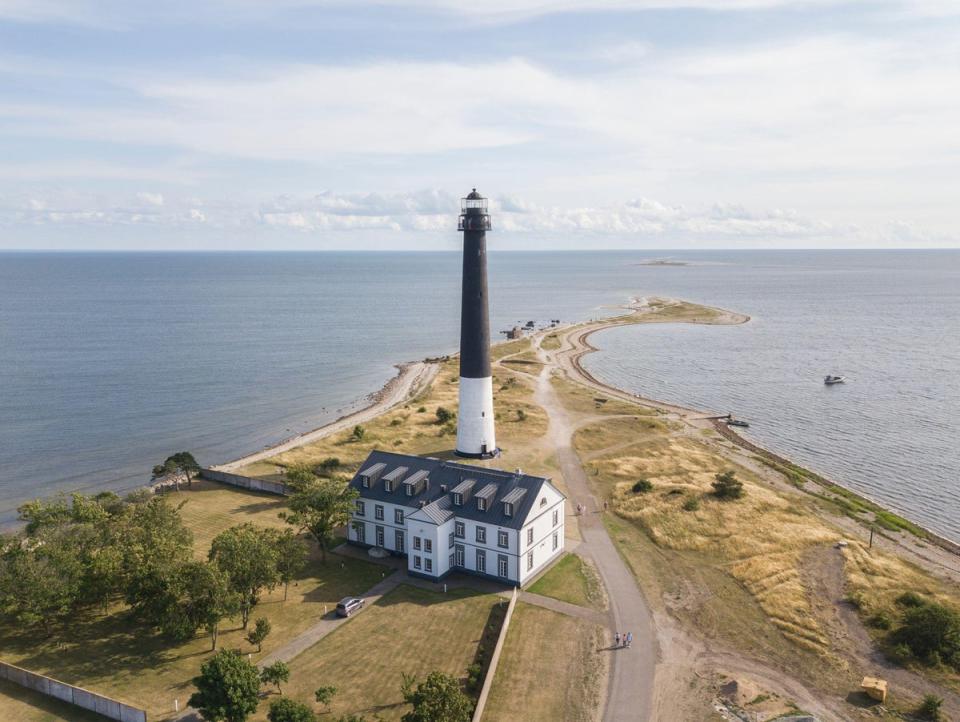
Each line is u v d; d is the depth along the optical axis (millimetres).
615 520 78812
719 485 85625
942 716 45125
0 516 90812
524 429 115625
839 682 49031
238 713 42719
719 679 49344
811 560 67812
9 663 51125
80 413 138375
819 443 116438
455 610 59250
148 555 55438
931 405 140000
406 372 177875
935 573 67438
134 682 49000
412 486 69375
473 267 91375
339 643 54094
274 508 82438
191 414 139375
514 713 45531
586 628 56281
